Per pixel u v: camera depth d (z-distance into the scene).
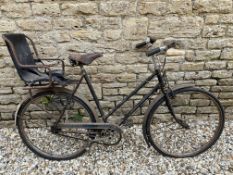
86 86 2.60
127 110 2.78
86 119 2.71
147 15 2.24
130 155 2.50
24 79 2.06
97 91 2.64
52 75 2.16
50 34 2.30
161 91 2.21
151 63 2.48
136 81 2.59
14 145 2.62
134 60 2.46
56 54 2.40
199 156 2.49
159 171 2.33
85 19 2.23
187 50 2.45
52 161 2.46
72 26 2.27
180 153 2.48
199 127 2.84
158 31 2.32
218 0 2.18
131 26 2.28
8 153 2.53
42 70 2.45
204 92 2.23
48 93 2.21
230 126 2.82
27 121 2.81
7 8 2.15
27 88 2.10
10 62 2.43
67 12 2.20
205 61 2.52
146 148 2.57
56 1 2.14
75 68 2.49
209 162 2.42
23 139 2.40
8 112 2.76
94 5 2.17
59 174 2.31
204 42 2.40
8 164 2.41
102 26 2.27
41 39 2.32
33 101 2.30
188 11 2.23
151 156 2.49
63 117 2.51
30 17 2.21
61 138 2.72
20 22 2.23
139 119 2.87
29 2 2.14
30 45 2.35
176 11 2.23
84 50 2.39
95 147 2.59
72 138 2.56
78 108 2.69
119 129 2.27
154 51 2.04
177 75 2.60
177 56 2.47
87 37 2.32
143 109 2.79
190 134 2.76
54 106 2.62
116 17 2.23
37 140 2.70
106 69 2.51
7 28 2.25
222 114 2.33
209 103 2.78
